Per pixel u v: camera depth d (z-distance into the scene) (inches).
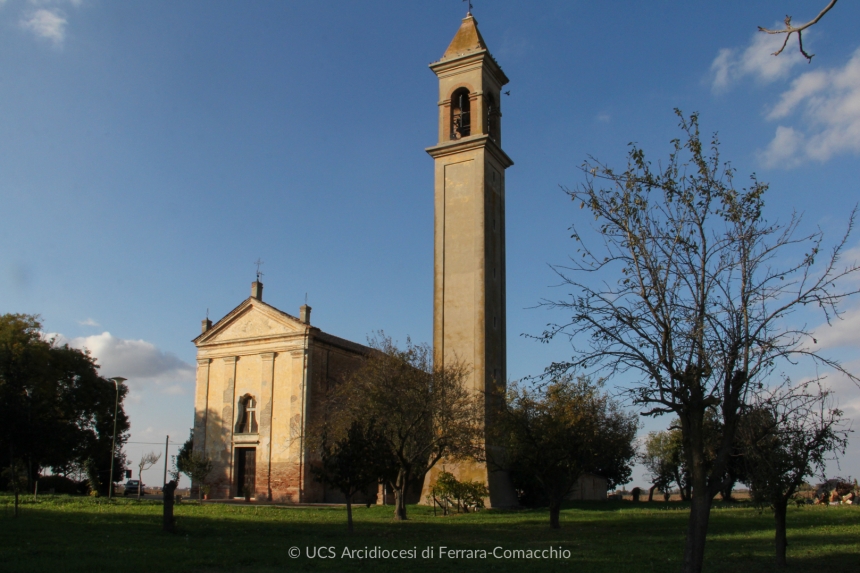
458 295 1817.2
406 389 1353.3
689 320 518.3
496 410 1374.3
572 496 2204.7
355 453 1009.5
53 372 2085.4
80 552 699.4
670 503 2043.6
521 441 1198.3
